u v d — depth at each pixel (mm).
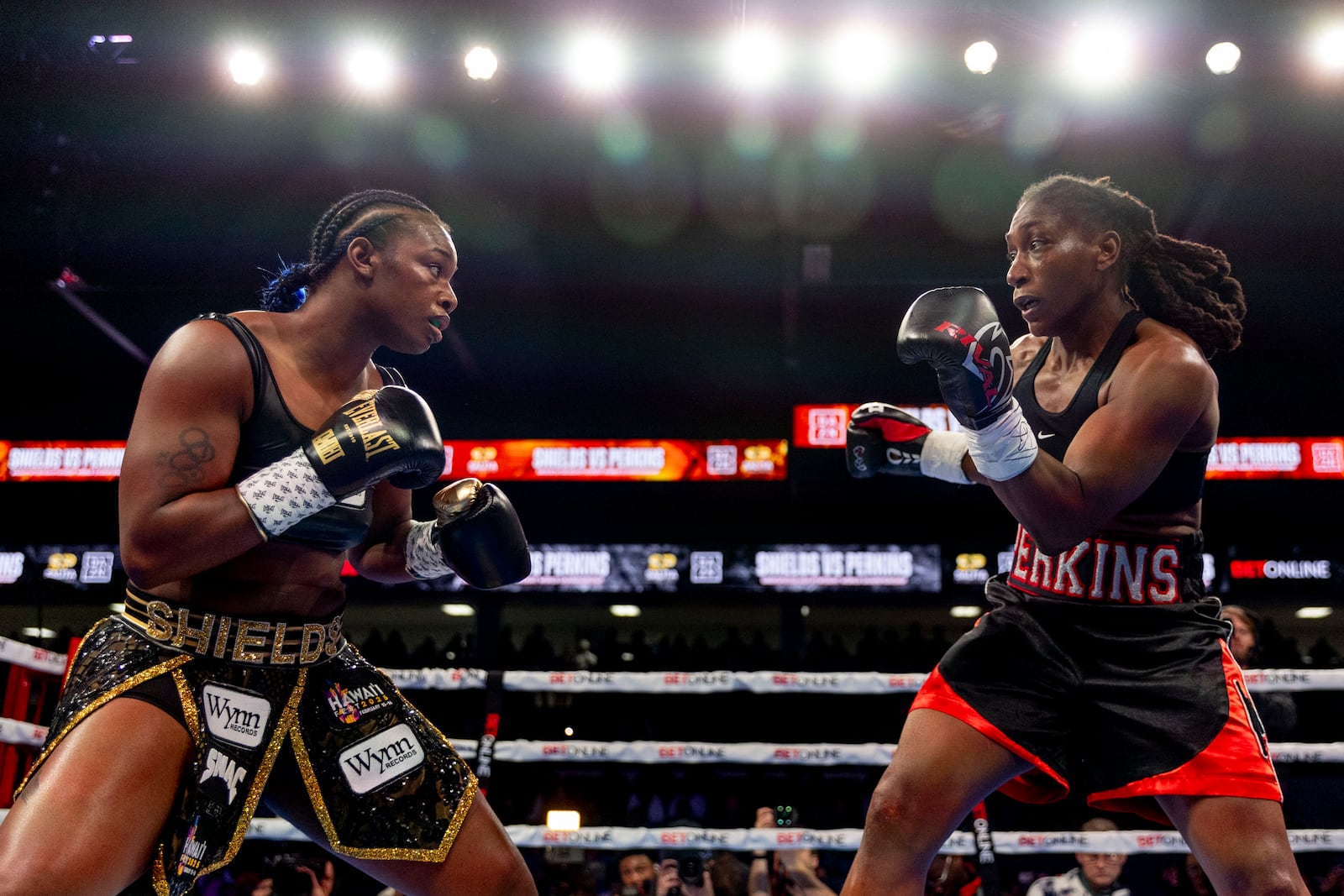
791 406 11062
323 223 2146
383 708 2127
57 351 11023
